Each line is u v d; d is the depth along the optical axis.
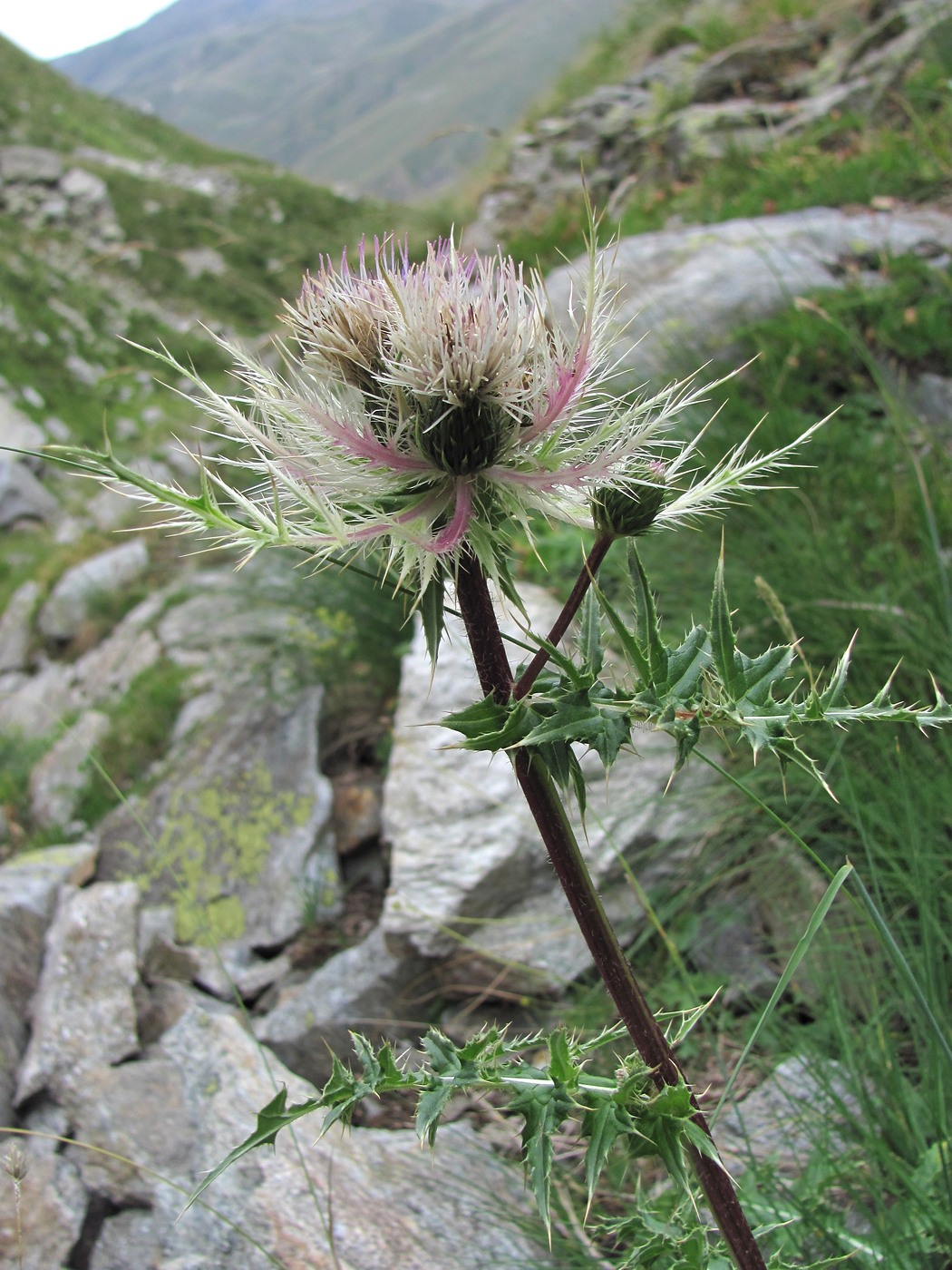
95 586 1.25
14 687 1.22
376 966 0.56
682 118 1.51
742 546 0.62
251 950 0.63
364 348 0.22
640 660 0.19
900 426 0.63
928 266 0.85
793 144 1.26
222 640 0.90
